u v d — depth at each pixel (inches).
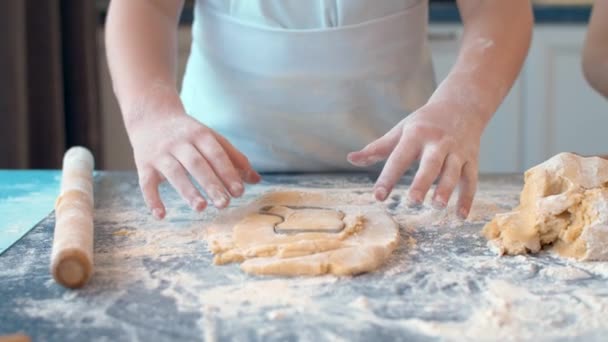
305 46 37.9
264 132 40.4
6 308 19.9
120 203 32.6
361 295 20.7
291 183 37.0
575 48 70.7
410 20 38.8
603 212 24.6
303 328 18.4
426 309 19.7
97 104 68.6
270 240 25.0
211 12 39.8
